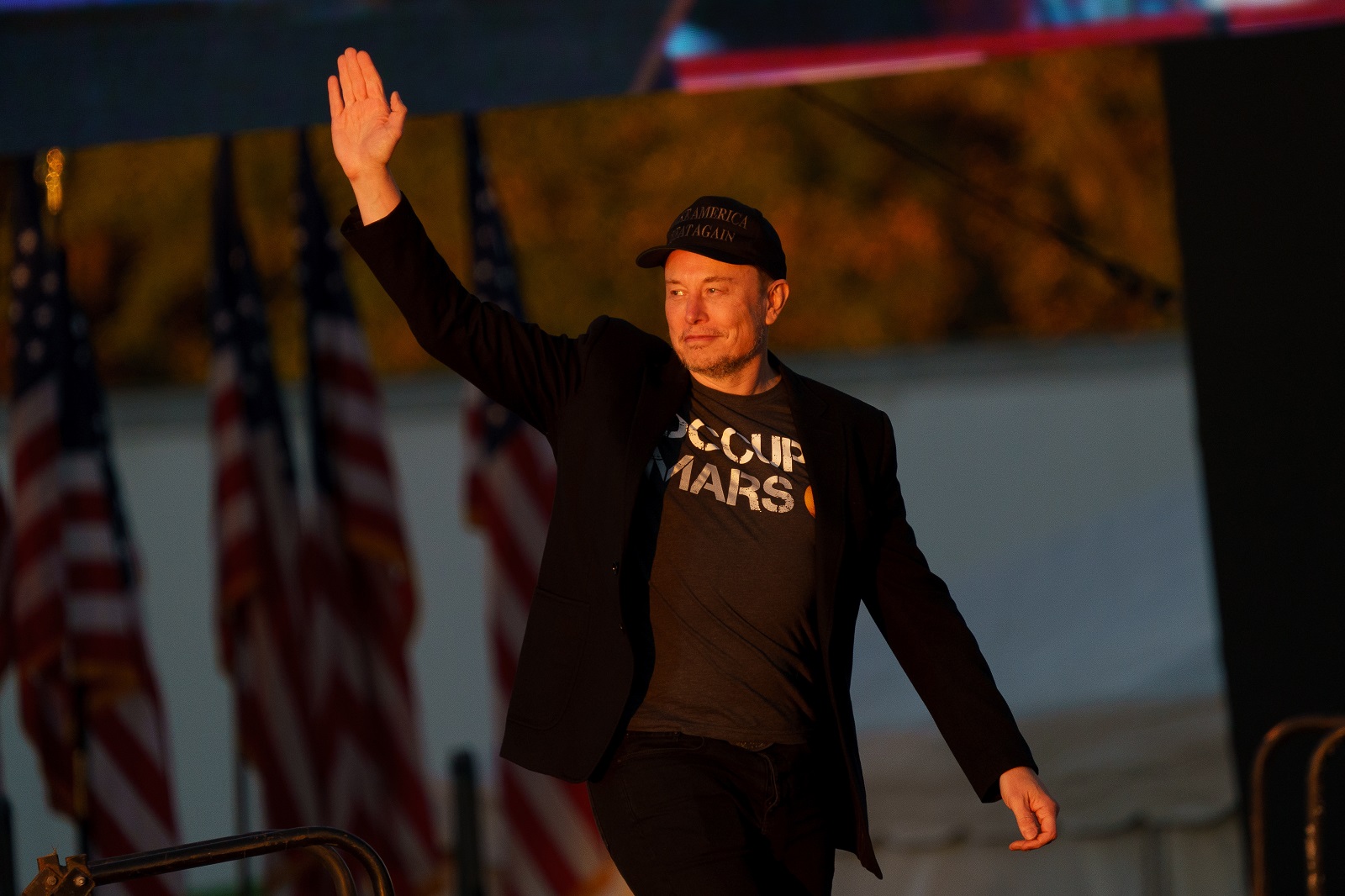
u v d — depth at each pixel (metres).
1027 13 24.05
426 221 86.31
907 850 32.56
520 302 31.45
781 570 12.53
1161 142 87.31
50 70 23.83
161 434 45.31
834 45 24.38
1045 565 40.34
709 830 12.03
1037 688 34.16
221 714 40.81
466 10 23.86
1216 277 27.69
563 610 12.57
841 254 87.44
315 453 31.91
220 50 23.84
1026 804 12.89
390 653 32.06
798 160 88.06
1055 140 87.38
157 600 42.66
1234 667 27.39
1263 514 27.33
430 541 44.06
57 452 30.50
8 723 39.28
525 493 32.03
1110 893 31.77
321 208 32.75
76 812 31.02
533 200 87.88
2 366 76.19
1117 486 44.91
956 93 87.94
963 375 48.06
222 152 32.69
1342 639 26.77
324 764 31.14
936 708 13.33
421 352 80.62
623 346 13.13
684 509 12.55
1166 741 32.22
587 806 32.34
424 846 31.56
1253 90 27.55
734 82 24.62
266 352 32.84
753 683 12.44
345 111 12.64
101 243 85.25
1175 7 23.86
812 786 12.73
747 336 12.60
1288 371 27.23
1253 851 17.70
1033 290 86.75
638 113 88.25
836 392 13.55
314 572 31.45
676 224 12.74
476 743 39.97
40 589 29.89
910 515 44.88
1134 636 35.91
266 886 30.95
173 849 12.96
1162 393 46.94
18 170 31.34
